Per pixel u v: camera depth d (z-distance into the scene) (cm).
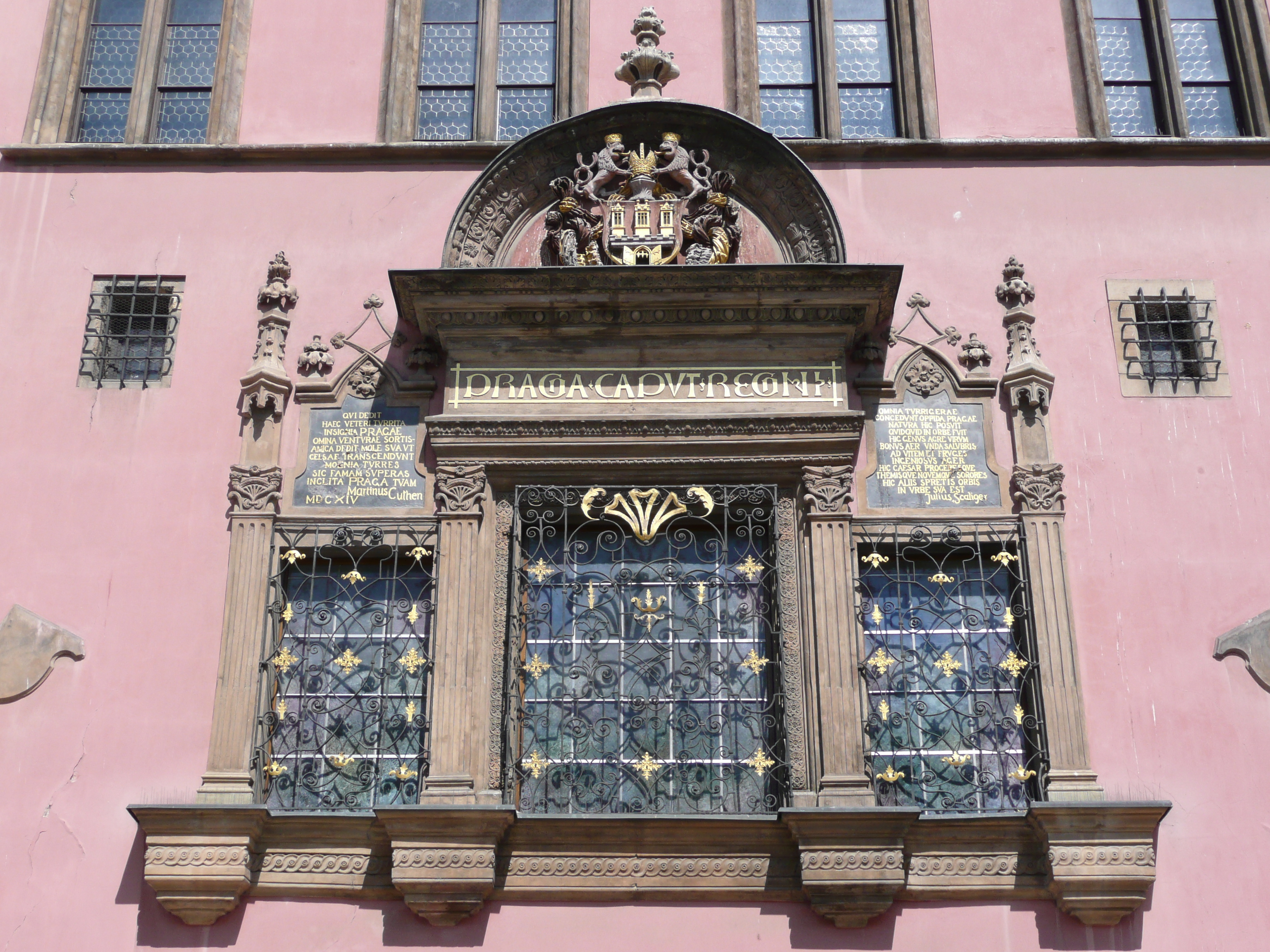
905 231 1095
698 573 1008
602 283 1015
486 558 996
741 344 1037
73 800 947
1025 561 995
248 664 969
